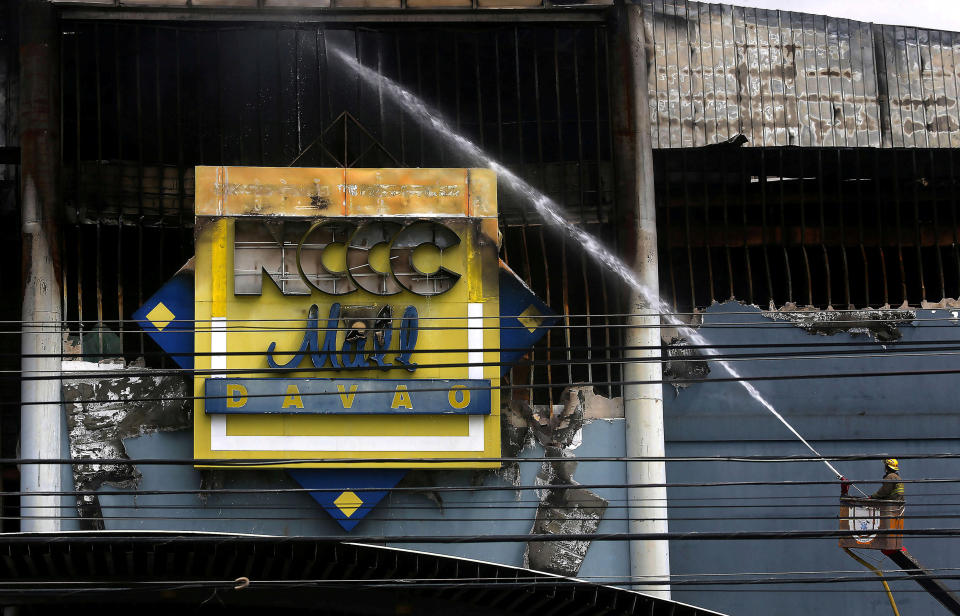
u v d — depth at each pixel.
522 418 17.83
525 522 17.47
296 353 16.31
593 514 17.66
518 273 19.20
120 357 17.64
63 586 16.22
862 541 15.89
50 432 17.14
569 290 19.03
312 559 15.77
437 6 18.36
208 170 17.02
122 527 16.97
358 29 18.67
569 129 19.17
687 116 19.20
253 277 16.92
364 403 16.75
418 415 16.88
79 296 17.86
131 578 16.23
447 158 18.91
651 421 17.94
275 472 16.95
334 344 16.84
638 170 18.50
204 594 16.67
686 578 19.25
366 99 18.91
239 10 18.11
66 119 18.45
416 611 16.69
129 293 18.92
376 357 16.86
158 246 19.05
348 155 18.64
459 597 16.38
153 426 17.34
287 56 18.95
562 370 18.91
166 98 18.72
